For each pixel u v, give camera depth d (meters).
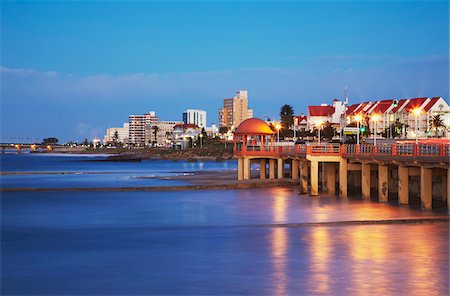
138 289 25.17
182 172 122.31
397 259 30.08
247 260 30.39
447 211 46.28
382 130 161.50
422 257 30.52
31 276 27.52
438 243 34.31
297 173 78.75
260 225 42.72
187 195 65.81
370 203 53.59
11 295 24.55
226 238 37.25
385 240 35.34
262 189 71.88
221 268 28.66
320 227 41.00
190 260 30.59
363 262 29.50
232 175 100.69
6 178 103.56
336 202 55.53
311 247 33.56
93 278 27.05
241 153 86.94
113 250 33.66
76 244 35.84
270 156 85.12
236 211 51.25
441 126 142.25
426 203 46.88
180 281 26.34
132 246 34.91
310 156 60.97
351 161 60.00
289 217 46.44
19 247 34.94
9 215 49.91
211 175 101.62
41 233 40.41
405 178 50.44
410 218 43.22
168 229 41.72
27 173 119.56
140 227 42.97
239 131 86.94
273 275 27.12
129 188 71.62
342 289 24.69
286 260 30.25
